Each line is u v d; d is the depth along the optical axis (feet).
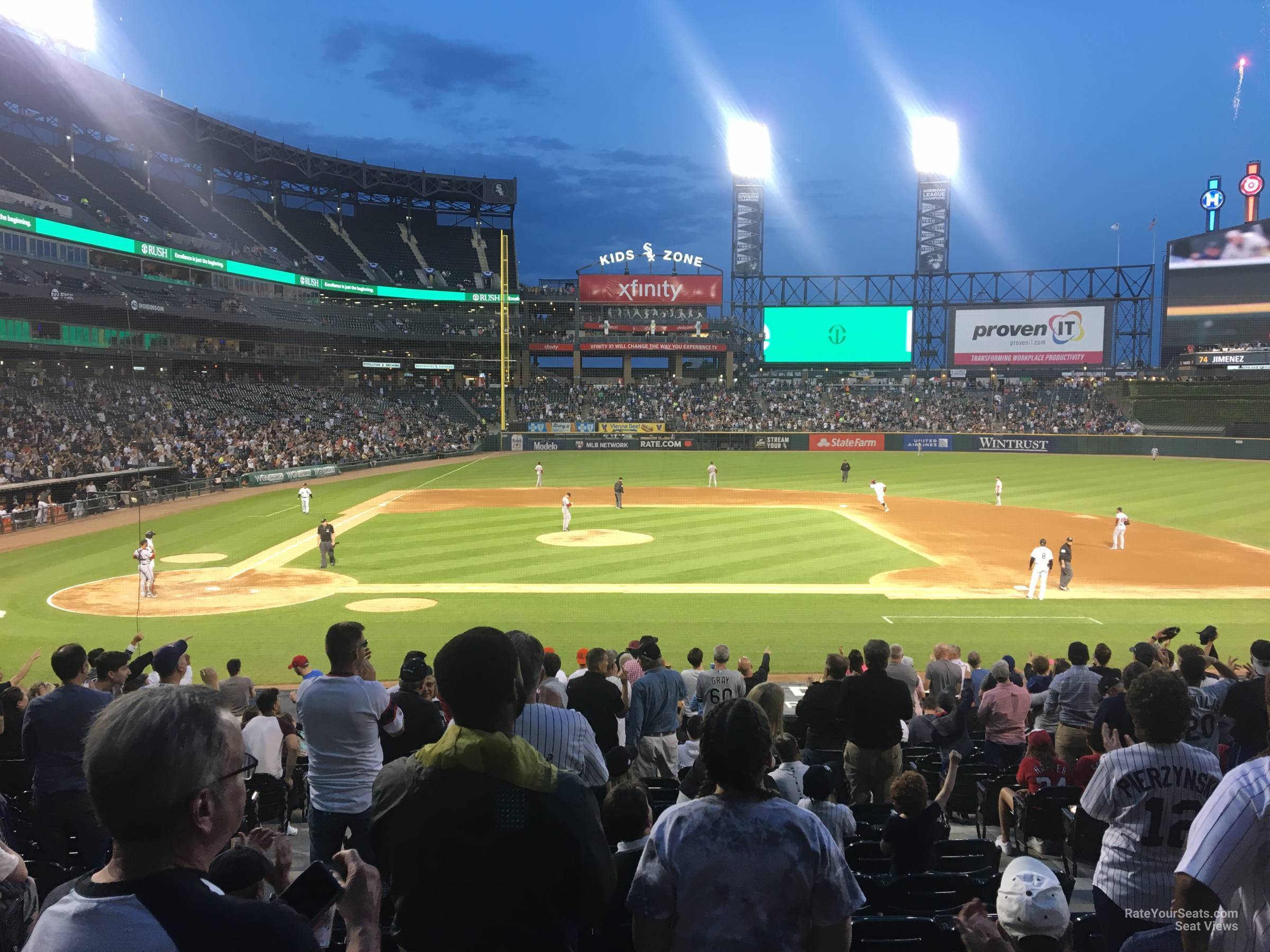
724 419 298.15
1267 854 10.39
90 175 248.73
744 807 11.77
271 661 68.33
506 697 11.00
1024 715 38.96
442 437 277.44
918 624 79.66
